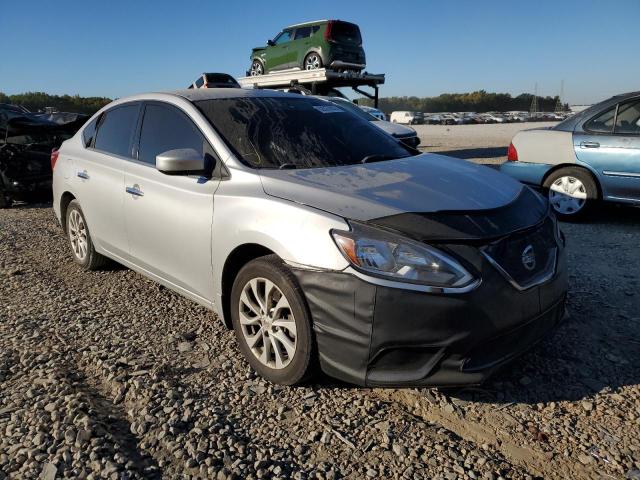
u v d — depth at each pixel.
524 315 2.63
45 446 2.46
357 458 2.40
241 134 3.52
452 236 2.52
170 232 3.61
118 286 4.70
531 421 2.67
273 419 2.70
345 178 3.09
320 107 4.20
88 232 4.86
